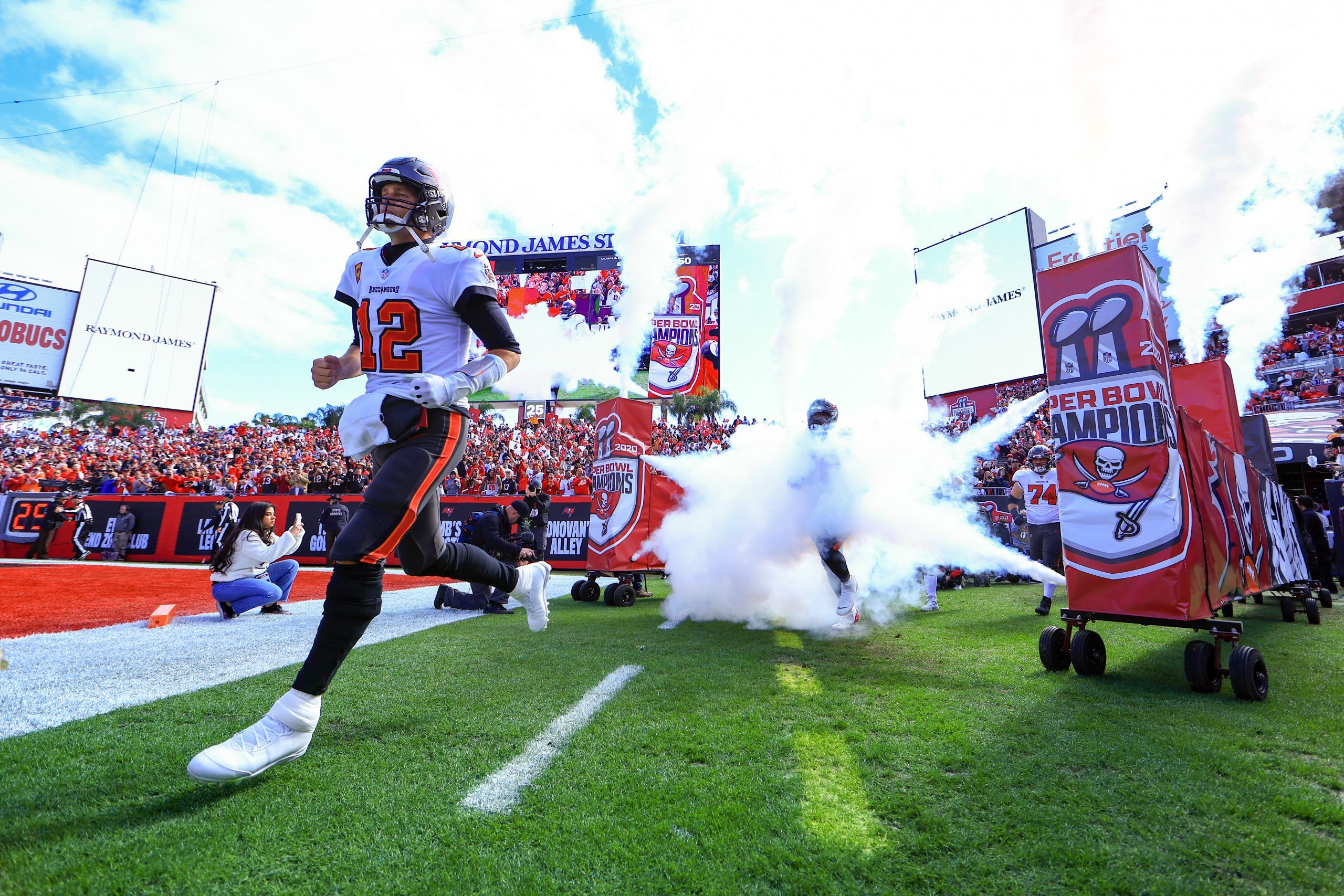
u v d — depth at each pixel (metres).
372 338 2.05
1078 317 3.38
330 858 1.38
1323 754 2.00
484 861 1.37
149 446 26.78
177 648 3.86
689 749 2.05
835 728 2.28
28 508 12.93
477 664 3.36
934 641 4.11
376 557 1.80
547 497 7.89
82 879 1.27
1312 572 7.41
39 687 2.85
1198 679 2.77
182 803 1.64
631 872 1.34
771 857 1.39
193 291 30.86
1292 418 12.52
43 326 28.05
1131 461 3.14
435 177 2.11
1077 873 1.33
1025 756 1.98
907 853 1.42
